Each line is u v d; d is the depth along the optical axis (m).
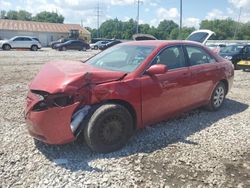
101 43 45.22
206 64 6.01
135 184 3.56
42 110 3.92
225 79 6.51
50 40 63.44
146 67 4.72
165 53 5.13
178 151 4.43
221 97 6.57
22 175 3.70
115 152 4.33
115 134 4.32
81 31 67.81
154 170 3.88
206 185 3.59
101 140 4.20
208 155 4.34
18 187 3.46
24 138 4.74
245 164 4.11
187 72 5.38
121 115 4.31
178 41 5.57
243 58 15.87
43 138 4.04
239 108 6.86
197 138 4.94
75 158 4.12
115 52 5.38
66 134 3.97
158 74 4.83
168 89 4.96
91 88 4.07
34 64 16.86
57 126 3.92
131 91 4.41
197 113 6.29
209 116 6.12
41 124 3.94
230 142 4.82
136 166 3.96
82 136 4.41
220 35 102.75
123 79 4.41
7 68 14.38
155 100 4.78
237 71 14.95
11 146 4.45
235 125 5.62
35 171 3.79
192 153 4.38
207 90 6.01
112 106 4.20
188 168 3.95
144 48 5.13
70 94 3.90
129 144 4.62
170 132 5.16
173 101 5.14
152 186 3.54
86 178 3.65
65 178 3.64
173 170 3.89
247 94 8.51
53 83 3.99
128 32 106.00
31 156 4.16
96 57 5.51
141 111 4.61
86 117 4.07
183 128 5.38
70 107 3.92
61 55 26.52
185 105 5.47
